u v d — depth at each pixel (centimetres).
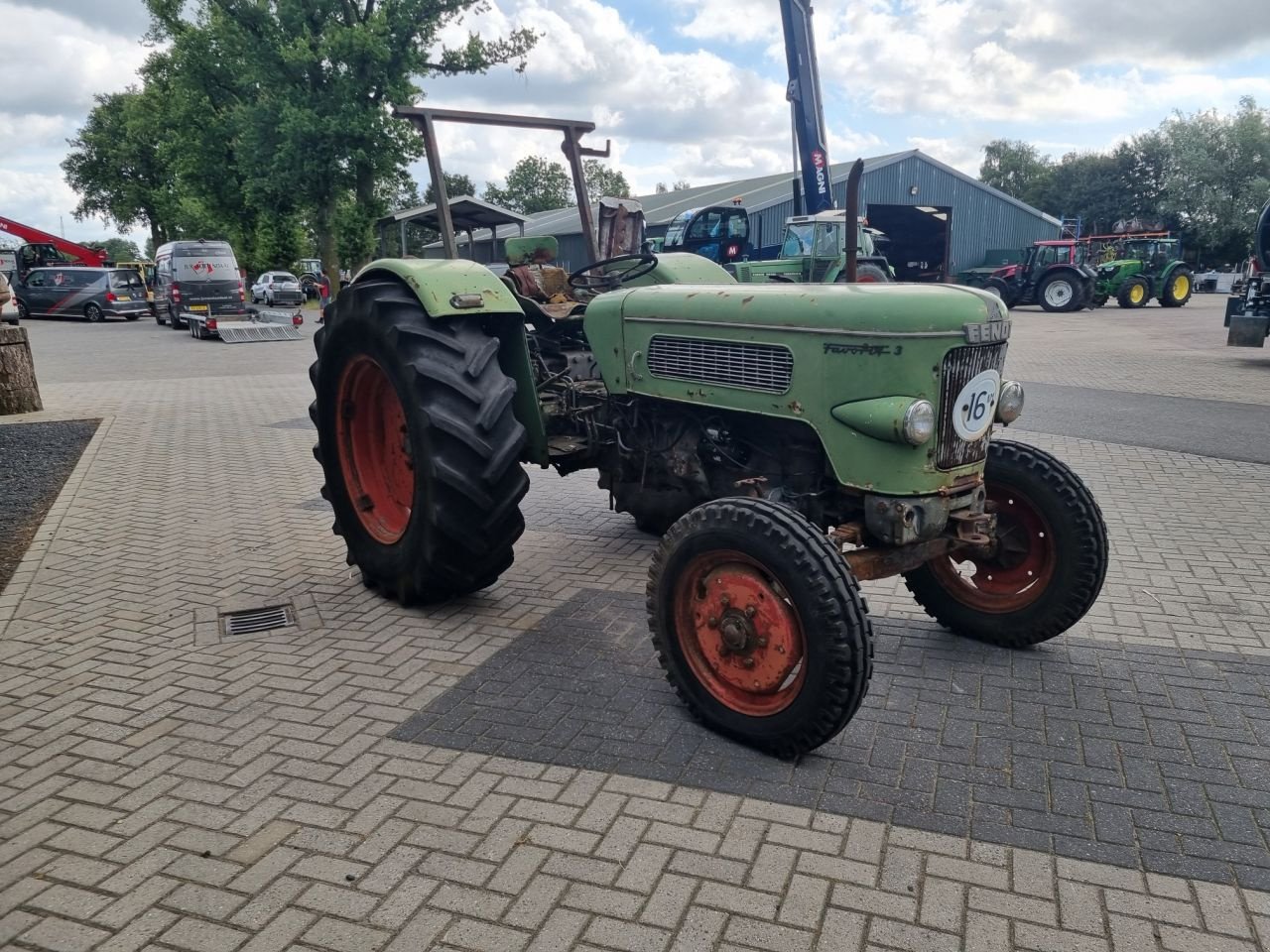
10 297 989
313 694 344
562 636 398
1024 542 376
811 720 282
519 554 509
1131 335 1747
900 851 250
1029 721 320
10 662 374
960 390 309
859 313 305
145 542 535
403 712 330
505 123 504
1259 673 355
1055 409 920
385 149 2703
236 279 2280
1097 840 254
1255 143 4650
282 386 1195
